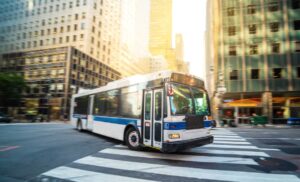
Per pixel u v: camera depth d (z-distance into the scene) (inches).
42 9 2084.2
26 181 156.8
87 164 204.8
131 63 3368.6
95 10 2026.3
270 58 1034.1
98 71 2058.3
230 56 1095.0
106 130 354.0
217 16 1162.6
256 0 1106.7
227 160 220.5
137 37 3912.4
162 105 223.9
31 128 633.6
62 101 1621.6
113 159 225.0
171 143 205.3
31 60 1839.3
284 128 731.4
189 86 250.7
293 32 1026.7
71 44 1921.8
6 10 2263.8
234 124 815.1
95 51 2032.5
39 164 204.8
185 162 212.5
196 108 248.8
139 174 173.0
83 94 506.3
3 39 2226.9
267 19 1075.9
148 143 244.1
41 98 1715.1
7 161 216.1
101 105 390.3
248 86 1038.4
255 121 823.7
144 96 263.1
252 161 216.2
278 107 1007.6
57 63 1705.2
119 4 2696.9
